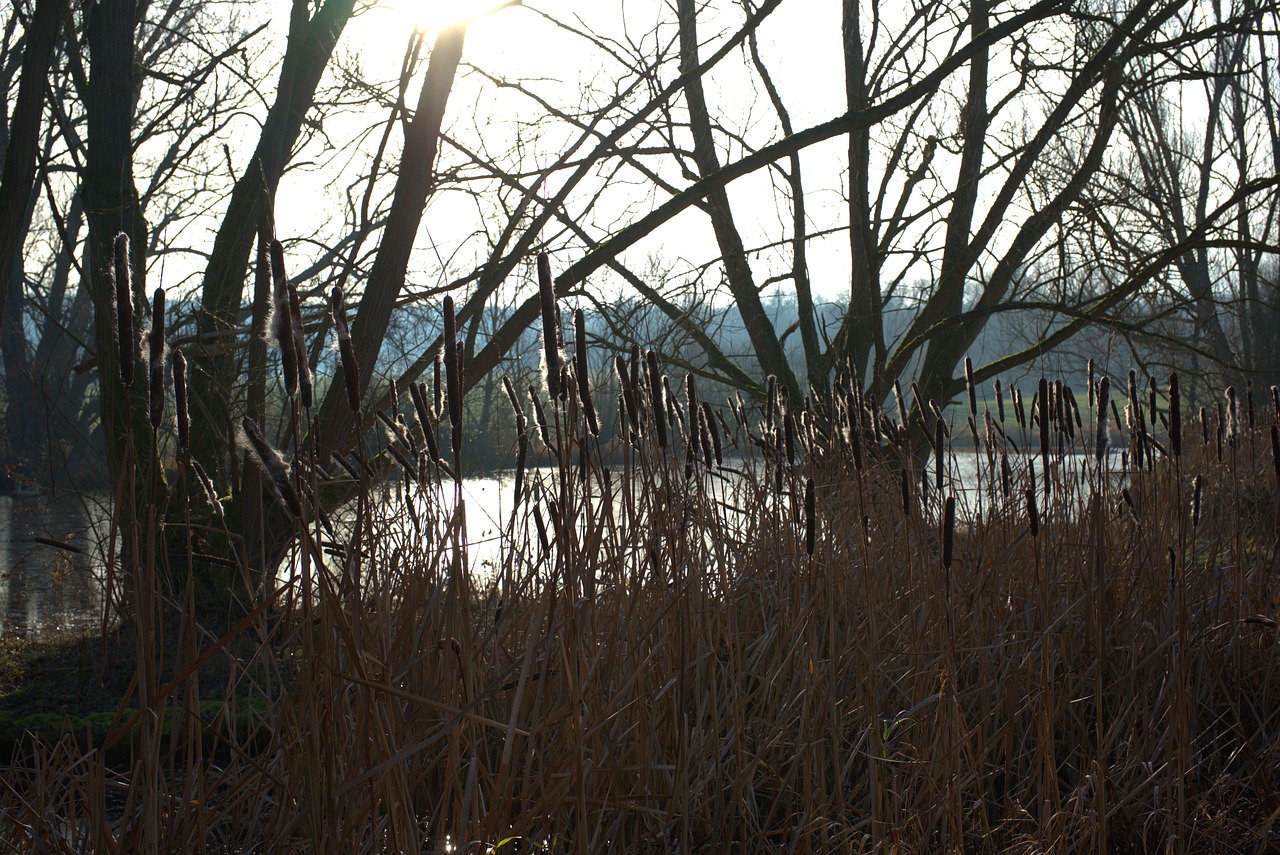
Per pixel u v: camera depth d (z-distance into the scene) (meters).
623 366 2.90
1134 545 3.99
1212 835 3.02
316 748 2.10
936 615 3.43
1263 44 13.05
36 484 8.23
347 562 2.24
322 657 2.08
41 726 4.03
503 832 2.26
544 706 2.59
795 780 3.08
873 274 10.00
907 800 2.89
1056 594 3.78
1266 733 3.55
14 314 17.14
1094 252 9.20
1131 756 3.14
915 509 3.79
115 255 1.78
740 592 3.64
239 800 2.46
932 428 4.52
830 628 2.83
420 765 2.51
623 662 2.79
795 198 10.75
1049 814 2.82
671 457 3.32
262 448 1.94
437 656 2.49
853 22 10.40
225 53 9.42
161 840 2.21
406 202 6.21
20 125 5.73
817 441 5.02
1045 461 3.49
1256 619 3.49
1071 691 3.32
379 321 6.27
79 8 7.45
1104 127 9.40
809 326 10.77
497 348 6.56
